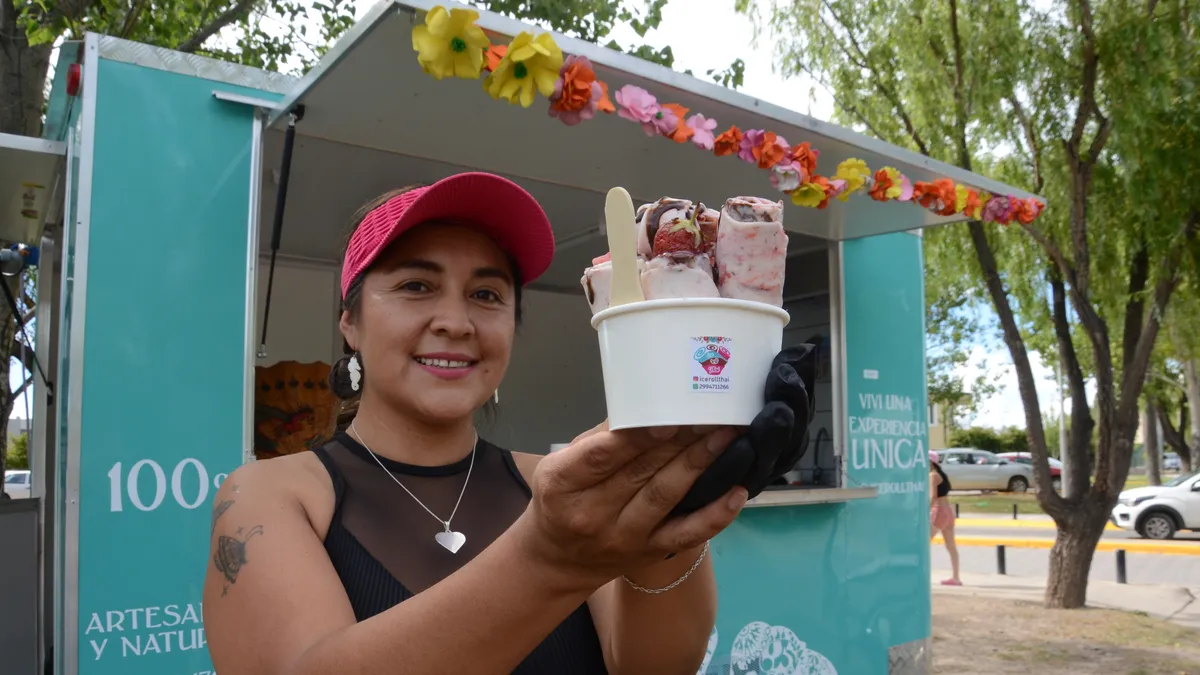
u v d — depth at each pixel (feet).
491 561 2.90
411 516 4.12
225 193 8.91
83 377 7.99
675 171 11.93
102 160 8.29
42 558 11.90
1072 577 26.12
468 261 4.25
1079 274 23.35
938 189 11.60
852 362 14.80
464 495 4.34
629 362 2.65
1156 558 39.29
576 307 22.02
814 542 13.69
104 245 8.22
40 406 13.51
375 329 4.20
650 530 2.72
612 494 2.66
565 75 7.58
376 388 4.29
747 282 2.77
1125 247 24.08
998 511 66.23
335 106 9.16
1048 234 24.23
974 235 24.29
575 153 11.05
